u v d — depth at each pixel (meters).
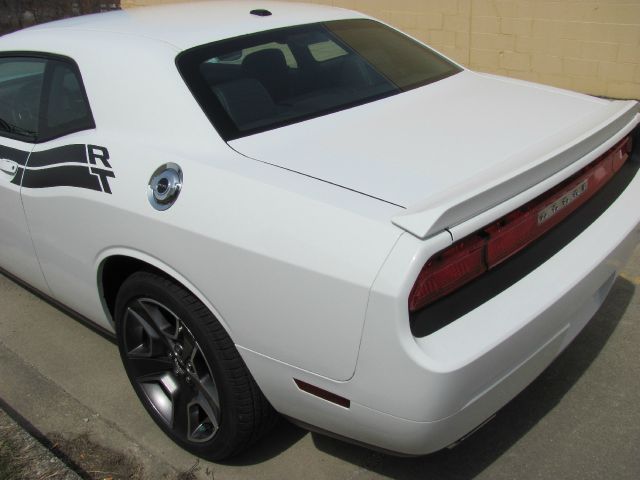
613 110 2.71
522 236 2.18
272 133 2.55
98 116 2.77
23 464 2.54
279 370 2.24
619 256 2.55
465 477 2.53
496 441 2.67
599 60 6.28
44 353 3.48
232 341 2.36
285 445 2.75
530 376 2.28
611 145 2.56
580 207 2.49
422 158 2.32
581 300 2.33
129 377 2.89
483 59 7.10
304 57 3.00
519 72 6.87
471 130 2.55
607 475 2.49
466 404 2.02
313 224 2.08
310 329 2.09
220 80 2.71
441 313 1.99
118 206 2.54
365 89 2.94
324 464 2.65
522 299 2.12
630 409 2.79
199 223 2.29
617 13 6.02
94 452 2.80
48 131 2.98
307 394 2.22
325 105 2.77
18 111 3.17
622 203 2.68
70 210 2.77
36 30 3.33
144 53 2.75
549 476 2.50
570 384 2.94
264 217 2.17
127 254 2.58
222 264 2.25
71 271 2.96
